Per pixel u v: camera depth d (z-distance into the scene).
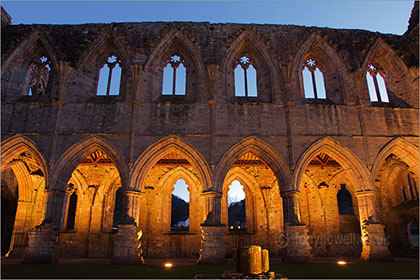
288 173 20.06
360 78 22.22
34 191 26.14
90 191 25.66
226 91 22.11
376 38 23.62
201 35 23.19
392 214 25.23
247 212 26.59
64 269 15.22
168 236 25.23
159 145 20.45
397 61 23.33
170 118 21.09
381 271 14.57
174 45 23.50
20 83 22.36
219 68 22.30
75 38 22.81
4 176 26.69
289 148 20.61
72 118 20.83
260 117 21.33
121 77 23.00
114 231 25.36
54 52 22.17
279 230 25.44
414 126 21.72
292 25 23.75
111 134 20.47
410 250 22.91
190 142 20.53
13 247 24.33
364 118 21.50
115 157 20.17
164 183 26.39
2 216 27.77
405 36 23.97
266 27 23.55
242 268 10.80
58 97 20.98
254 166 26.55
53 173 19.44
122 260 17.84
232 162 20.47
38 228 18.12
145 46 22.75
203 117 21.19
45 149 20.00
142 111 21.16
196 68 22.41
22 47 22.33
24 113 20.80
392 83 23.61
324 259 21.47
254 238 25.47
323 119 21.44
